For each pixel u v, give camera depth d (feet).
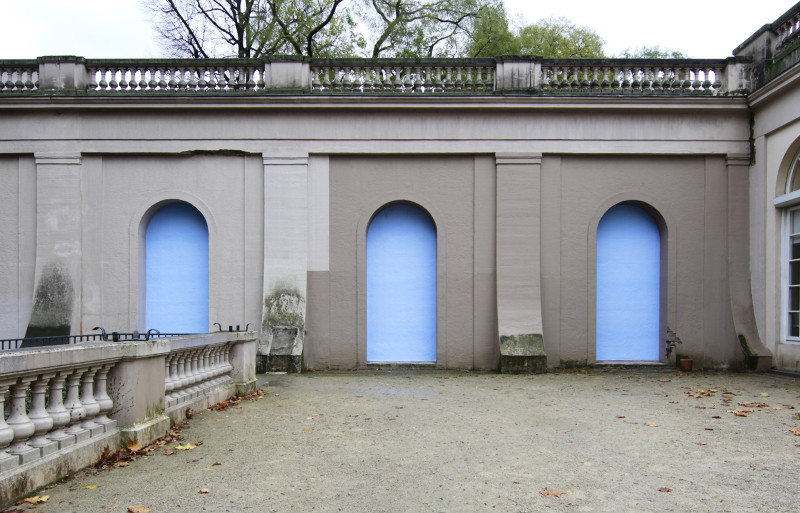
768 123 38.24
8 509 12.98
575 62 40.83
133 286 40.19
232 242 40.47
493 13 72.59
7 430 13.38
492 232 40.55
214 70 41.06
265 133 40.40
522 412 25.05
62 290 39.58
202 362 25.23
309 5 72.84
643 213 41.96
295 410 25.05
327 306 40.19
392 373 38.45
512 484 15.43
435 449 18.85
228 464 16.96
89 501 13.69
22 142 40.14
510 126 40.42
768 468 16.99
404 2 73.61
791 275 37.19
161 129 40.29
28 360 13.51
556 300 40.19
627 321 41.57
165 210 41.91
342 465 16.99
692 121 40.47
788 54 35.88
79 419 15.98
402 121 40.40
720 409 25.86
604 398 28.73
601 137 40.32
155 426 18.94
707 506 13.96
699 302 40.34
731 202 40.52
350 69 41.24
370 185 40.78
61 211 40.04
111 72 40.98
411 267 41.60
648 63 40.70
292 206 40.16
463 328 40.32
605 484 15.51
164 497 14.11
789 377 35.83
